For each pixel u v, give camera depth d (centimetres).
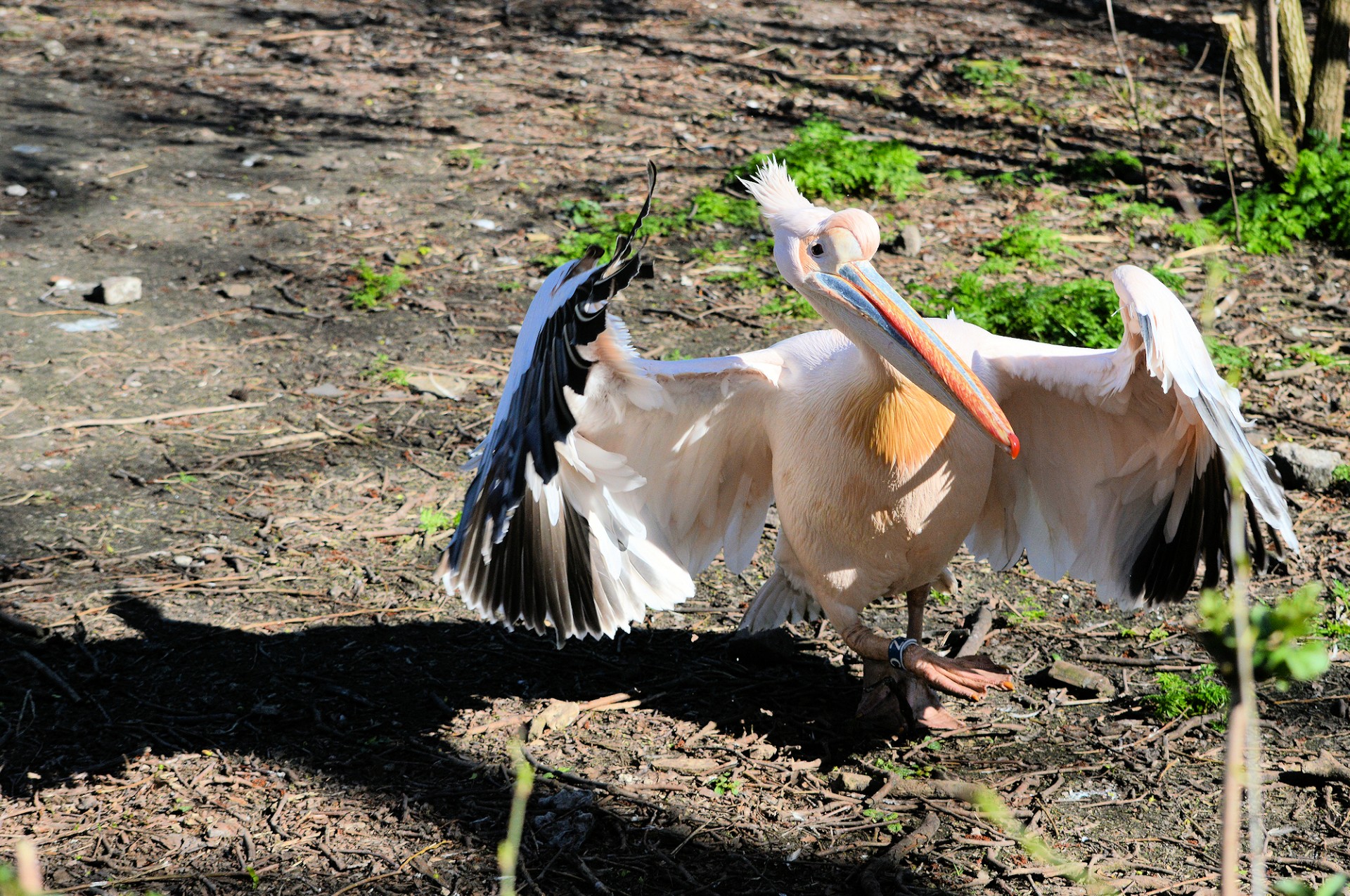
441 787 796
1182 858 719
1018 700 892
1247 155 2102
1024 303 1462
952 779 793
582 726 865
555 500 739
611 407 765
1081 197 1934
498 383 1388
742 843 743
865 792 793
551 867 721
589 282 643
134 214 1836
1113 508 831
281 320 1531
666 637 985
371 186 1975
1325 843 725
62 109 2275
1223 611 293
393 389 1373
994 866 716
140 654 938
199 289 1606
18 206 1850
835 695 905
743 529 886
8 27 2761
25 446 1227
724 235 1806
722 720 874
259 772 812
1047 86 2494
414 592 1030
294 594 1022
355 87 2466
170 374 1388
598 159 2098
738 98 2430
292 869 719
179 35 2769
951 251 1728
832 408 751
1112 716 868
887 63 2648
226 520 1121
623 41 2794
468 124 2267
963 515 775
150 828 754
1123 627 980
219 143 2147
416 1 3092
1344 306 1544
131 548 1073
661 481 835
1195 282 1616
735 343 1477
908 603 870
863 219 729
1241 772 362
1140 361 713
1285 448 1160
